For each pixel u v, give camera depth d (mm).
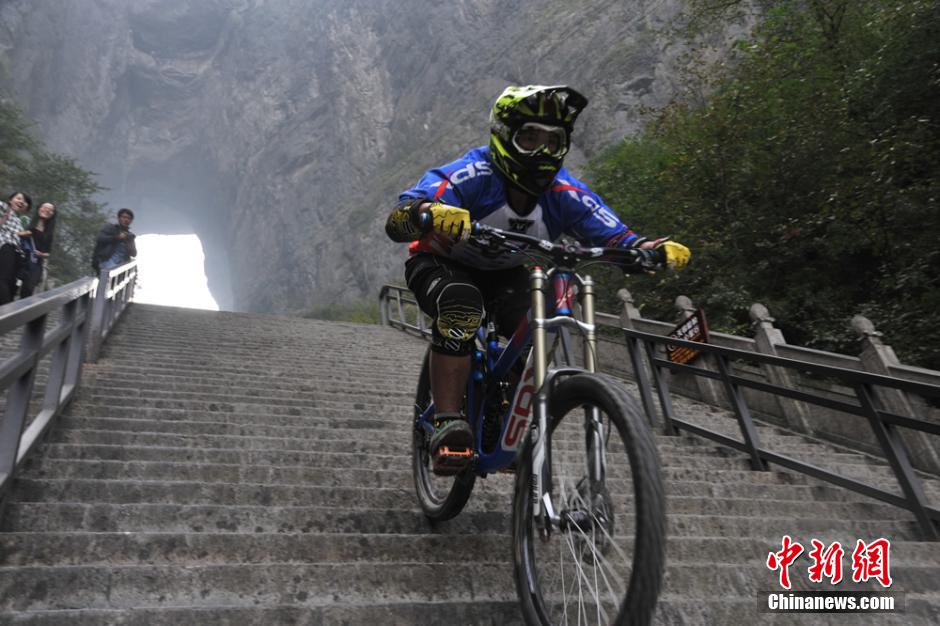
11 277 7168
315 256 75125
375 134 81688
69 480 3346
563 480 2133
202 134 100875
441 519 3188
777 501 4398
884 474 6016
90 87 86062
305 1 97688
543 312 2258
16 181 32875
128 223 11305
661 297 12297
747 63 12867
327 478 4090
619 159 15688
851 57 11461
